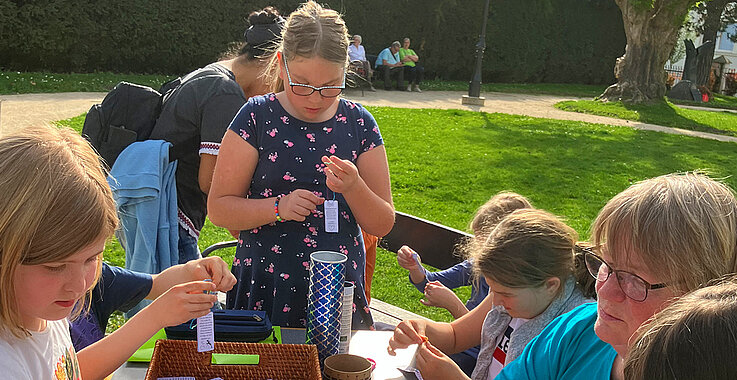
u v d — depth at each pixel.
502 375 1.83
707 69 31.95
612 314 1.33
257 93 3.27
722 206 1.24
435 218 7.53
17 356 1.29
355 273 2.47
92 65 18.06
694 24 34.53
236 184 2.42
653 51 20.23
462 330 2.59
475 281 2.96
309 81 2.32
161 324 1.77
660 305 1.25
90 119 3.02
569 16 28.91
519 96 22.66
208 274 2.08
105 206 1.29
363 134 2.55
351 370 1.92
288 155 2.43
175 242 2.99
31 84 14.00
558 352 1.71
